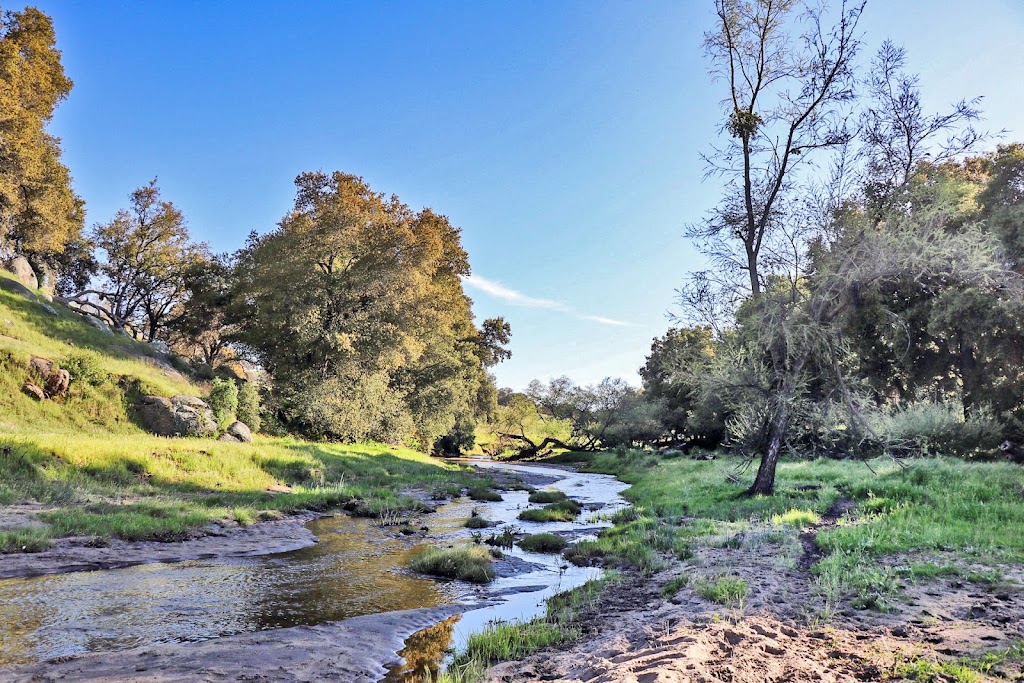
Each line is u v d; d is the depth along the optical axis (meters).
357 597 8.80
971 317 25.75
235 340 47.81
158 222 49.78
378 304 40.09
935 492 13.61
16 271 35.91
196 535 12.60
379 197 44.00
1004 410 25.83
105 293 49.59
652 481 29.55
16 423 19.97
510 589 9.54
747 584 7.91
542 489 28.97
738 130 18.89
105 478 15.98
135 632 6.70
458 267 53.88
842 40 17.48
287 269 37.62
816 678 4.47
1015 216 24.12
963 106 17.38
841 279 17.53
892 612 6.33
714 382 18.47
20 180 34.28
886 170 18.12
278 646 6.37
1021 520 10.71
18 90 31.50
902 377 32.03
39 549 10.28
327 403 35.34
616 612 7.58
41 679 5.18
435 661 6.21
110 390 24.25
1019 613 5.98
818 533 10.70
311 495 18.80
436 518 17.53
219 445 22.03
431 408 48.22
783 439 18.28
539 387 87.69
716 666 4.71
